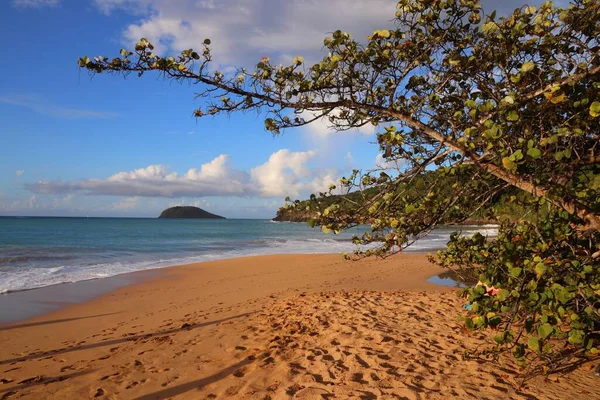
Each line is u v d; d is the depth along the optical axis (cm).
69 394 507
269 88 314
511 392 422
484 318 306
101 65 281
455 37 327
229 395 461
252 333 696
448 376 473
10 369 625
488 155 289
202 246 3412
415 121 317
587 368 463
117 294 1313
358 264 1898
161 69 288
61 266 1970
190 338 705
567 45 320
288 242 3994
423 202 296
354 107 328
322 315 772
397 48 308
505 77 330
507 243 313
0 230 5638
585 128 282
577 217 301
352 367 511
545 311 291
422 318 748
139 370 567
